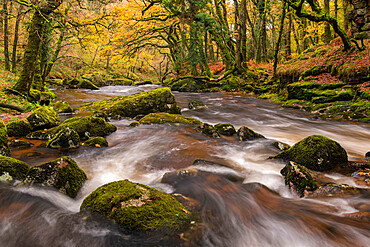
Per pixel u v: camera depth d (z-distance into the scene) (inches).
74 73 1191.6
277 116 418.6
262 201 126.9
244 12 807.7
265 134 298.5
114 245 87.2
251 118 407.2
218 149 215.6
